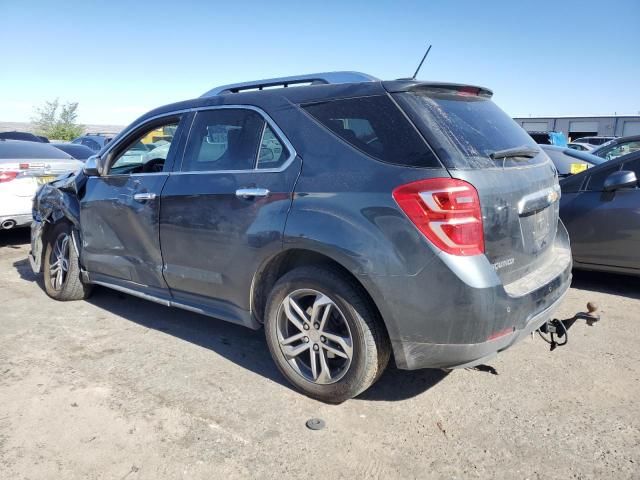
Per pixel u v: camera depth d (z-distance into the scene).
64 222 5.06
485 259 2.70
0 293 5.39
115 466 2.64
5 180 6.89
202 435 2.89
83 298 5.16
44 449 2.77
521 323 2.84
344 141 3.04
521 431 2.94
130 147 4.52
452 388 3.41
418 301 2.70
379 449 2.78
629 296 5.20
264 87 3.91
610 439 2.86
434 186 2.64
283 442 2.84
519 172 3.07
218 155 3.66
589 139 32.62
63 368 3.67
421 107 2.93
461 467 2.65
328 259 3.15
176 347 4.05
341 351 3.07
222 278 3.56
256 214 3.27
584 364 3.73
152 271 4.09
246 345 4.10
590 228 5.28
